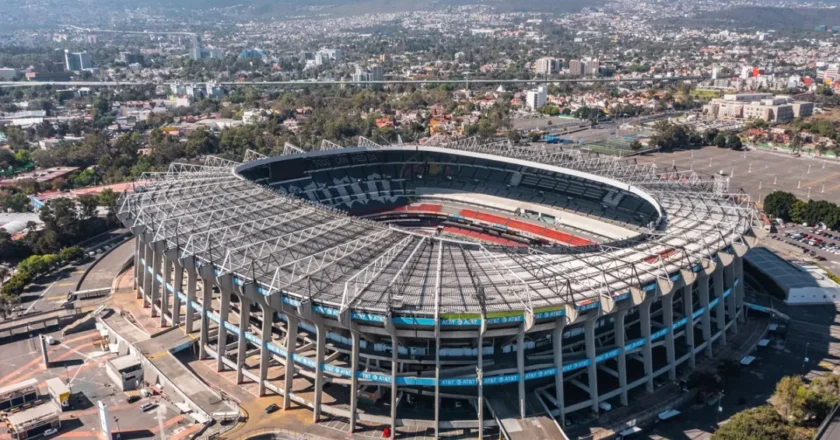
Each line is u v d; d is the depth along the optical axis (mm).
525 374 123312
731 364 147375
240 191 194000
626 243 155500
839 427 116000
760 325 173750
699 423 132125
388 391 136000
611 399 138500
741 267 173125
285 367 137500
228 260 142250
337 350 135875
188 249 151375
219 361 148625
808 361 156750
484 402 127375
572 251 149500
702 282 152625
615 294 125875
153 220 170875
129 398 142250
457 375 123875
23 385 141125
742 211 180000
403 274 134625
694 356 150500
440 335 121312
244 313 140125
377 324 121188
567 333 136875
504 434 116562
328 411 128875
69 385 148875
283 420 129625
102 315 181875
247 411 132750
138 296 193250
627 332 149125
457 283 130875
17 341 172750
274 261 142500
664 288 131750
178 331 165000
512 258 143125
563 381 135125
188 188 197500
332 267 138500
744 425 113688
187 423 132250
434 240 151375
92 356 164250
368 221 167000
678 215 179375
